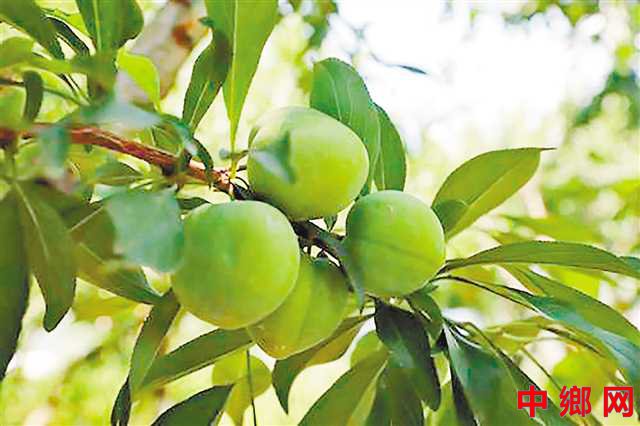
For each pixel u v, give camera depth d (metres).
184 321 4.12
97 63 1.21
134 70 1.58
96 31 1.62
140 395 1.88
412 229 1.61
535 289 1.93
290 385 1.95
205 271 1.39
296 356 1.95
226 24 1.59
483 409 1.61
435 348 1.72
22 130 1.26
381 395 1.90
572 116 6.80
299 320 1.53
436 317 1.64
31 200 1.38
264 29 1.61
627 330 1.87
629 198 4.38
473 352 1.69
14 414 4.48
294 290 1.52
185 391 4.49
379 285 1.62
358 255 1.62
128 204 1.18
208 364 1.83
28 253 1.44
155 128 1.53
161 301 1.55
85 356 4.29
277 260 1.40
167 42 2.52
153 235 1.18
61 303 1.46
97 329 4.21
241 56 1.63
